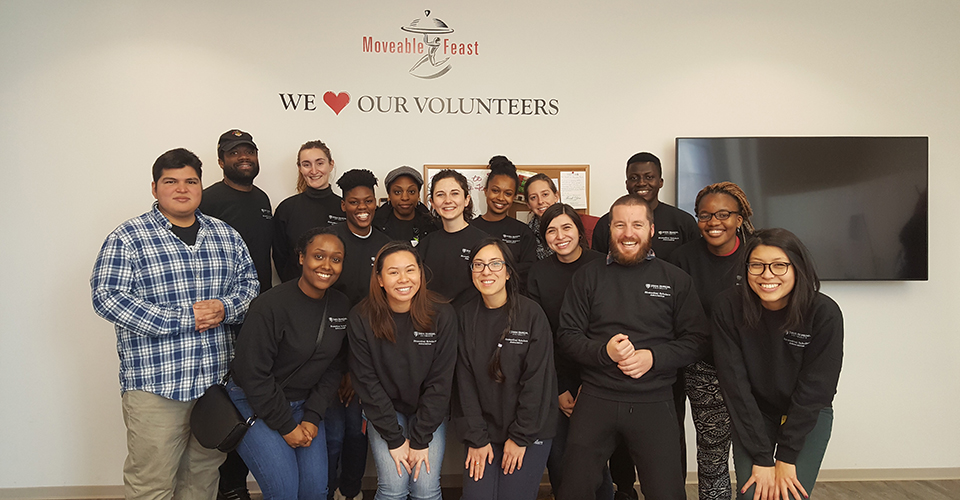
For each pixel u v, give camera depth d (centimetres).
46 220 279
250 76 286
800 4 303
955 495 280
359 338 201
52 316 281
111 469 284
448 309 207
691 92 302
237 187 265
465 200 246
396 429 201
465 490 202
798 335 180
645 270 207
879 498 277
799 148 293
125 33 280
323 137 291
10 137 276
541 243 270
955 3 303
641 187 265
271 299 198
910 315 304
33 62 277
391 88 294
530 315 203
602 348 193
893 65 304
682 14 301
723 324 193
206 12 283
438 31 296
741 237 229
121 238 198
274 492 196
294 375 204
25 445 280
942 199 304
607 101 301
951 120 304
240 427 192
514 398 201
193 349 204
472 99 298
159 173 203
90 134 280
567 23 300
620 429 198
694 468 300
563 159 301
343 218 276
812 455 184
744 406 188
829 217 293
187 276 206
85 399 283
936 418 304
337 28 291
